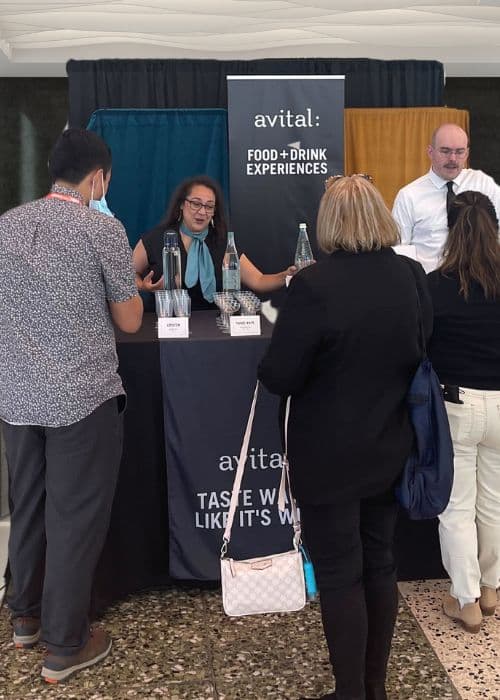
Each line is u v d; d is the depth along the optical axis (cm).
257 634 237
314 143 311
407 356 171
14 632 231
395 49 645
